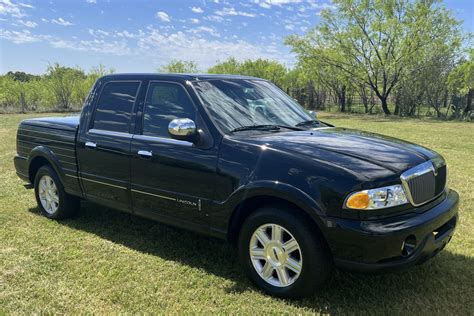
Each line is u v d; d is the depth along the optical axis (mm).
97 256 4312
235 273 3924
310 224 3232
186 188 3879
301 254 3240
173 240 4754
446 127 20172
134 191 4355
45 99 37562
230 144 3641
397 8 30812
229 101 4121
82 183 4957
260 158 3438
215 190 3670
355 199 3006
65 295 3520
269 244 3449
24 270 3984
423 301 3379
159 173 4078
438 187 3559
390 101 36031
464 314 3193
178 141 3963
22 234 4961
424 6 29141
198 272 3936
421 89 30344
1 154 11039
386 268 2994
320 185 3117
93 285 3689
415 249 3104
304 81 41938
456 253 4297
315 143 3535
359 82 34219
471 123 23203
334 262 3131
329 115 32656
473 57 28422
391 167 3207
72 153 5008
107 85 4836
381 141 3789
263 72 45344
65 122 5273
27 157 5691
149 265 4090
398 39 30812
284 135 3785
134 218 5551
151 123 4277
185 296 3502
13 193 6883
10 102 36531
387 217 3064
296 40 34844
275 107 4430
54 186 5477
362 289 3570
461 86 28250
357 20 31641
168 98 4211
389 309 3250
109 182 4605
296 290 3322
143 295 3514
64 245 4613
